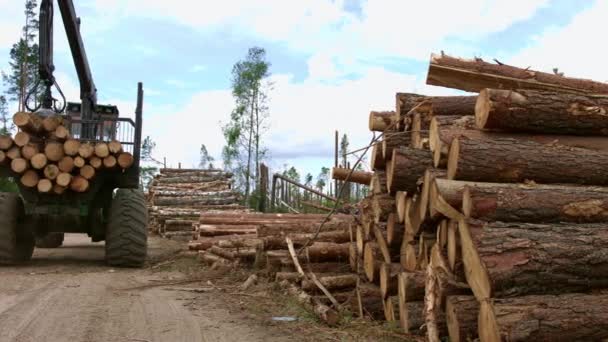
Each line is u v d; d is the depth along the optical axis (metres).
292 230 8.27
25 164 8.57
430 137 5.03
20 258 9.64
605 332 3.67
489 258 3.77
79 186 8.78
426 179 4.75
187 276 8.38
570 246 3.83
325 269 7.20
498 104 4.41
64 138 8.69
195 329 5.02
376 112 6.94
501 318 3.61
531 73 5.58
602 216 4.21
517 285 3.77
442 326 4.52
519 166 4.38
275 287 7.08
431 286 4.52
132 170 9.64
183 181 19.95
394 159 5.09
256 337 4.80
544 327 3.59
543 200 4.14
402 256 5.56
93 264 9.67
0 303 5.85
